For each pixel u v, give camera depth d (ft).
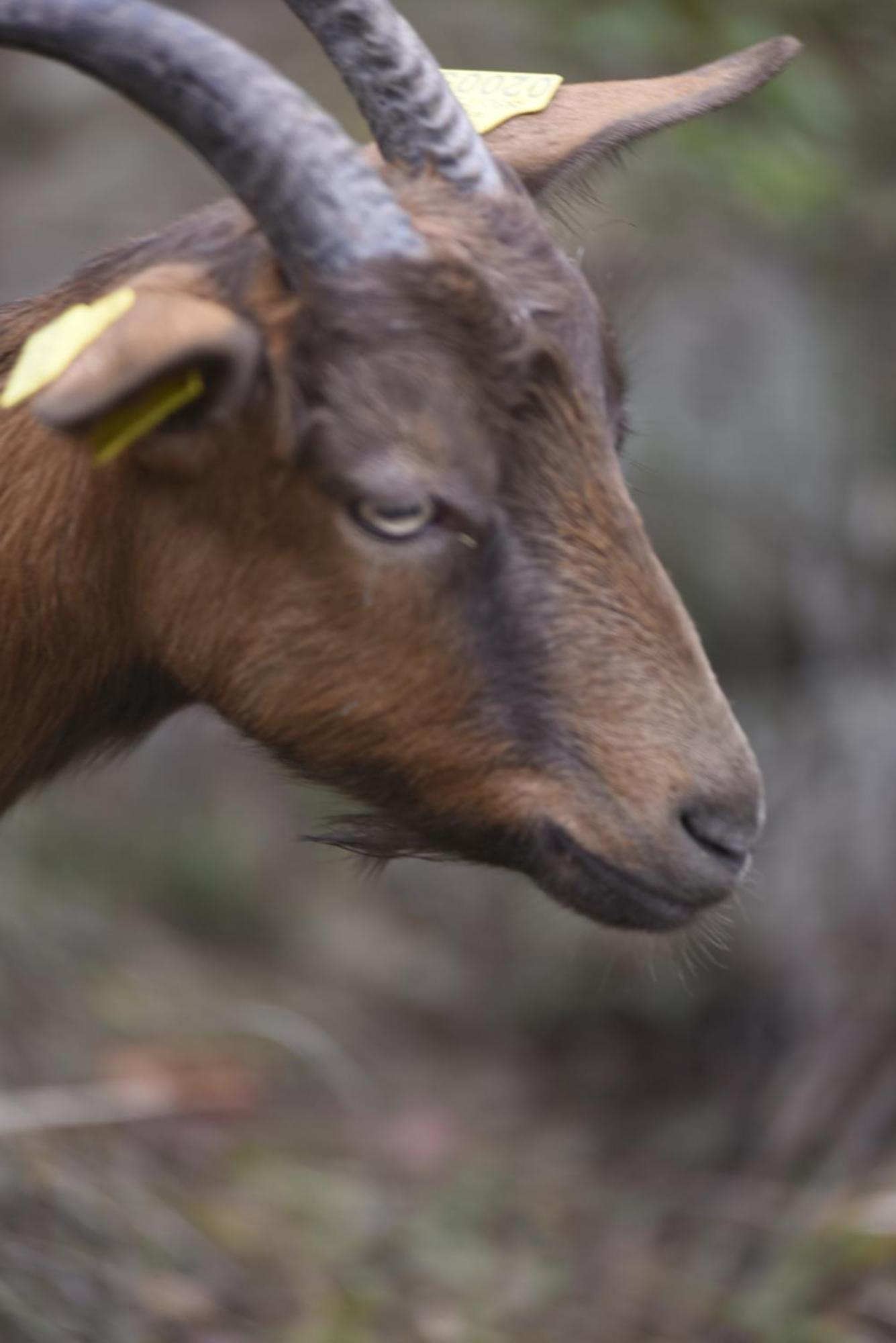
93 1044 60.59
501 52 79.51
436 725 30.17
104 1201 48.11
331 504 28.89
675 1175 62.18
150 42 28.43
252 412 28.53
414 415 28.17
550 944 76.23
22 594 32.01
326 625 29.94
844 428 81.87
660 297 81.10
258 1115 60.75
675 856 29.76
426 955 80.48
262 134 28.17
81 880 73.10
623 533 29.55
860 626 76.84
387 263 28.25
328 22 31.04
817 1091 59.93
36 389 26.91
